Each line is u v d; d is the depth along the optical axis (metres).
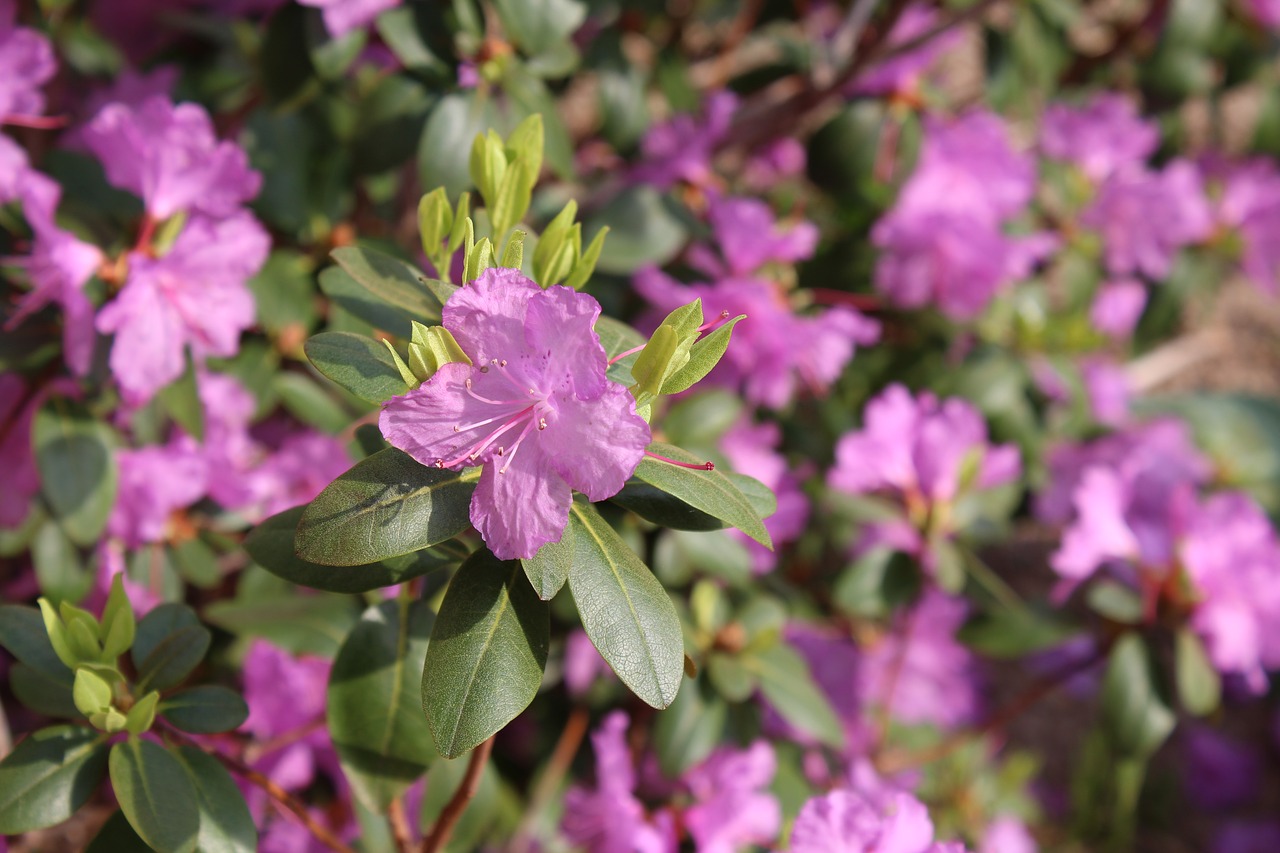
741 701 0.47
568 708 0.58
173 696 0.34
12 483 0.45
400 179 0.57
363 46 0.50
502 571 0.31
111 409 0.44
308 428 0.55
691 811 0.44
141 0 0.62
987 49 0.64
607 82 0.58
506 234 0.33
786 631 0.57
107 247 0.43
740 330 0.49
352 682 0.36
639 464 0.30
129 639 0.34
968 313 0.60
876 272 0.61
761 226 0.50
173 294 0.40
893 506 0.52
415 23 0.46
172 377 0.40
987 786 0.63
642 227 0.50
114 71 0.59
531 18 0.45
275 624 0.42
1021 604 0.57
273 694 0.43
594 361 0.28
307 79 0.48
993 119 0.59
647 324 0.52
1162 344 0.96
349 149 0.48
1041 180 0.68
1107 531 0.49
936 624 0.61
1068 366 0.64
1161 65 0.73
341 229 0.51
